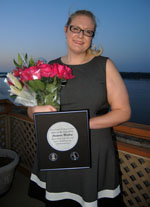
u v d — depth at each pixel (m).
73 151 0.87
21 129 2.56
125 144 1.47
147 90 83.00
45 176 1.13
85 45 0.97
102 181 1.04
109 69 0.97
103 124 0.90
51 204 1.08
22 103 0.90
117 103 0.93
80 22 0.94
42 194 1.17
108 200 1.07
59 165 0.89
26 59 0.94
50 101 0.89
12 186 2.27
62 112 0.84
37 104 0.91
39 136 0.86
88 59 1.03
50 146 0.87
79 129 0.85
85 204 1.00
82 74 0.99
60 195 1.08
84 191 1.00
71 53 1.04
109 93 0.97
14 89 0.85
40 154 0.88
